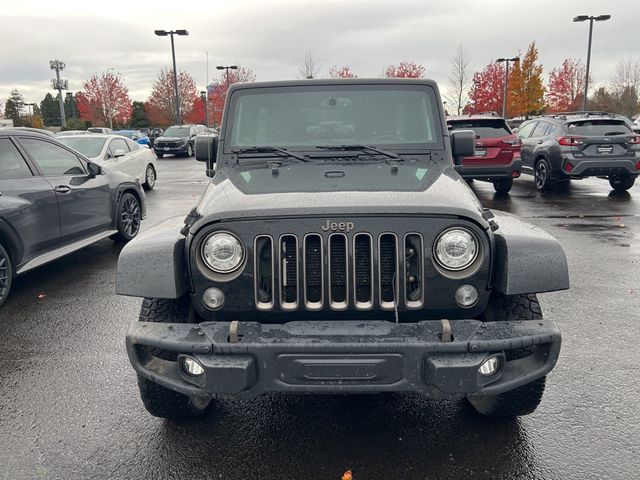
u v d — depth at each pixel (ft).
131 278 9.01
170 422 10.90
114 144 43.52
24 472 9.45
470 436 10.27
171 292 8.92
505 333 8.43
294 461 9.66
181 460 9.73
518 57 137.59
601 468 9.30
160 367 9.08
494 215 10.73
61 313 17.24
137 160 45.60
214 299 9.02
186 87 166.91
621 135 38.34
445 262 8.84
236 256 8.91
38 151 20.29
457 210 8.82
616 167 38.34
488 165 38.42
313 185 10.36
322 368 8.24
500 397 10.07
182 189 49.39
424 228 8.81
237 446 10.11
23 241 18.45
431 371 8.19
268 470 9.43
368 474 9.28
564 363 13.10
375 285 8.85
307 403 11.57
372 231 8.80
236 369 8.24
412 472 9.32
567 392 11.73
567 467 9.36
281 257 8.88
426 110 12.93
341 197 9.31
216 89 156.66
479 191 43.37
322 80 13.23
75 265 23.03
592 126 38.86
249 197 9.62
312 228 8.81
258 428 10.66
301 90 13.16
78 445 10.20
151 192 47.24
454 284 8.88
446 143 12.60
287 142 12.72
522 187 45.91
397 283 8.80
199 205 10.17
